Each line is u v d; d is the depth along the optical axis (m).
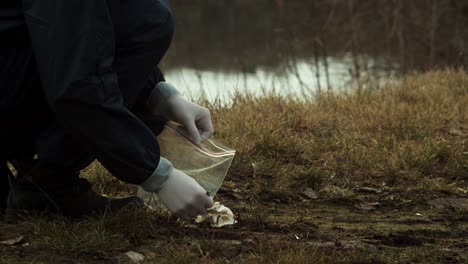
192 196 3.49
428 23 15.48
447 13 16.47
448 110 7.02
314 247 3.55
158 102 3.87
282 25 16.48
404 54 14.61
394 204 4.66
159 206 3.99
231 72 16.05
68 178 3.89
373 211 4.52
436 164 5.48
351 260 3.44
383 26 16.25
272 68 16.47
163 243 3.56
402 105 6.99
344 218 4.33
